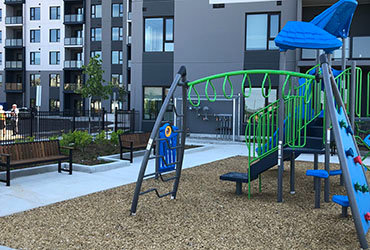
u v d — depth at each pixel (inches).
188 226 193.6
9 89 1950.1
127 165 392.2
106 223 197.2
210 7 724.0
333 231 187.0
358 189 180.5
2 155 283.6
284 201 250.2
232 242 170.9
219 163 422.6
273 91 692.1
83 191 272.2
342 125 195.0
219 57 721.6
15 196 253.9
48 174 333.7
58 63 1889.8
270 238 176.6
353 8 283.1
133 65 774.5
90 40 1830.7
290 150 250.7
